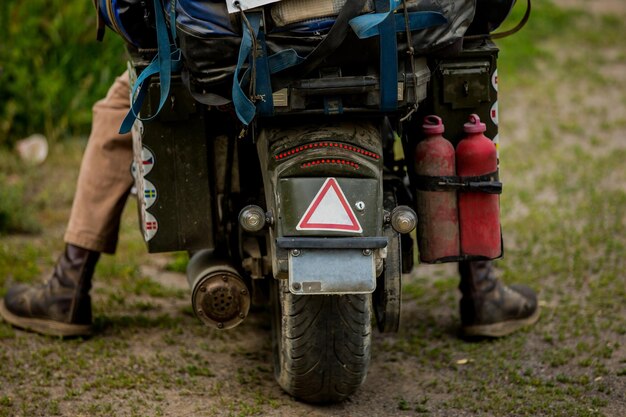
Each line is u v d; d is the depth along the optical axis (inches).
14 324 345.4
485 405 285.7
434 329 352.8
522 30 865.5
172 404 285.9
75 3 613.3
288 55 233.6
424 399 290.7
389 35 235.9
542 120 644.7
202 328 352.5
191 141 267.9
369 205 240.1
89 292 379.9
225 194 284.0
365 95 243.9
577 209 478.6
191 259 299.0
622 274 398.6
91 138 339.0
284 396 291.7
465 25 248.1
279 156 245.1
